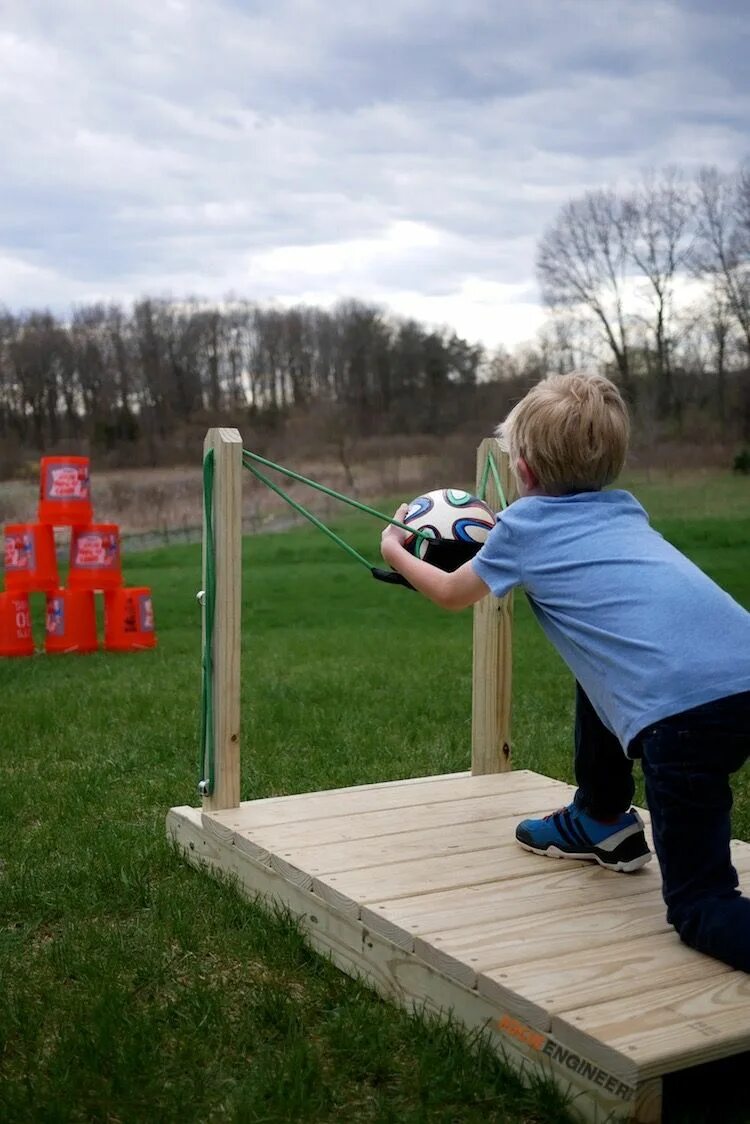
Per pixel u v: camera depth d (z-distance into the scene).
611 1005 2.42
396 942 2.88
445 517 3.58
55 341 43.62
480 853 3.47
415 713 6.79
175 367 44.75
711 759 2.58
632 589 2.75
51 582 11.20
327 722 6.54
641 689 2.64
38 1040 2.72
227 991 3.01
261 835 3.66
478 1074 2.50
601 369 35.94
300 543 24.97
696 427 33.91
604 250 35.50
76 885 3.80
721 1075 2.57
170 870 3.98
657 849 2.75
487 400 39.28
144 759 5.70
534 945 2.75
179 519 31.08
